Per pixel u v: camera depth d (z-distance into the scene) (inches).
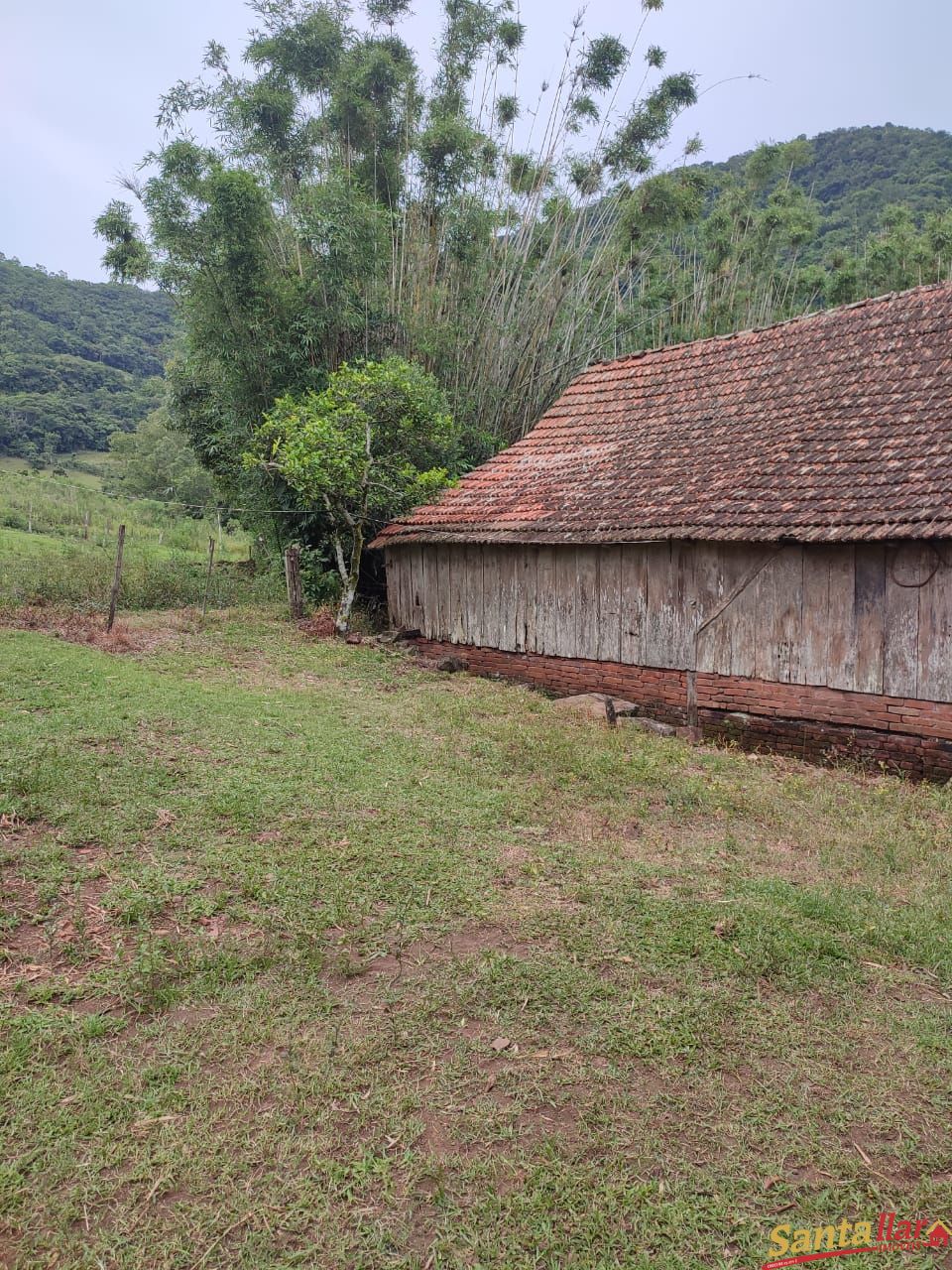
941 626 288.5
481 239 663.8
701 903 164.1
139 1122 101.0
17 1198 90.0
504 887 167.6
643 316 874.8
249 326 552.4
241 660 394.9
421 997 128.6
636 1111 107.6
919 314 405.4
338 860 171.5
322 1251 85.8
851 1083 114.6
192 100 573.0
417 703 331.9
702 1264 86.7
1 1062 108.6
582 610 407.2
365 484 479.8
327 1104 105.8
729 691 350.9
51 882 154.0
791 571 327.9
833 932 156.1
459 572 471.2
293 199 598.9
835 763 314.8
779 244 969.5
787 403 403.5
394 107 669.3
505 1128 103.0
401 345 627.8
